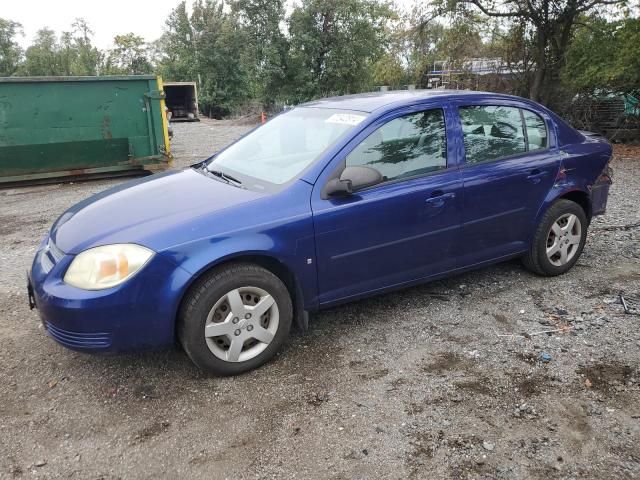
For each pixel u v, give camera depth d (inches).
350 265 138.3
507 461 98.9
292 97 1103.6
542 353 134.5
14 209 311.4
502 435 105.8
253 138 169.9
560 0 578.6
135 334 115.9
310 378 126.6
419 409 114.3
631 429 106.5
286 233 126.6
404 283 150.5
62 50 2240.4
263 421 111.6
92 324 112.4
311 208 130.1
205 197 132.7
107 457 102.3
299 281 131.6
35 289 120.5
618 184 341.4
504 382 123.2
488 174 156.6
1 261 215.3
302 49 1058.7
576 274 185.5
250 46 1125.7
